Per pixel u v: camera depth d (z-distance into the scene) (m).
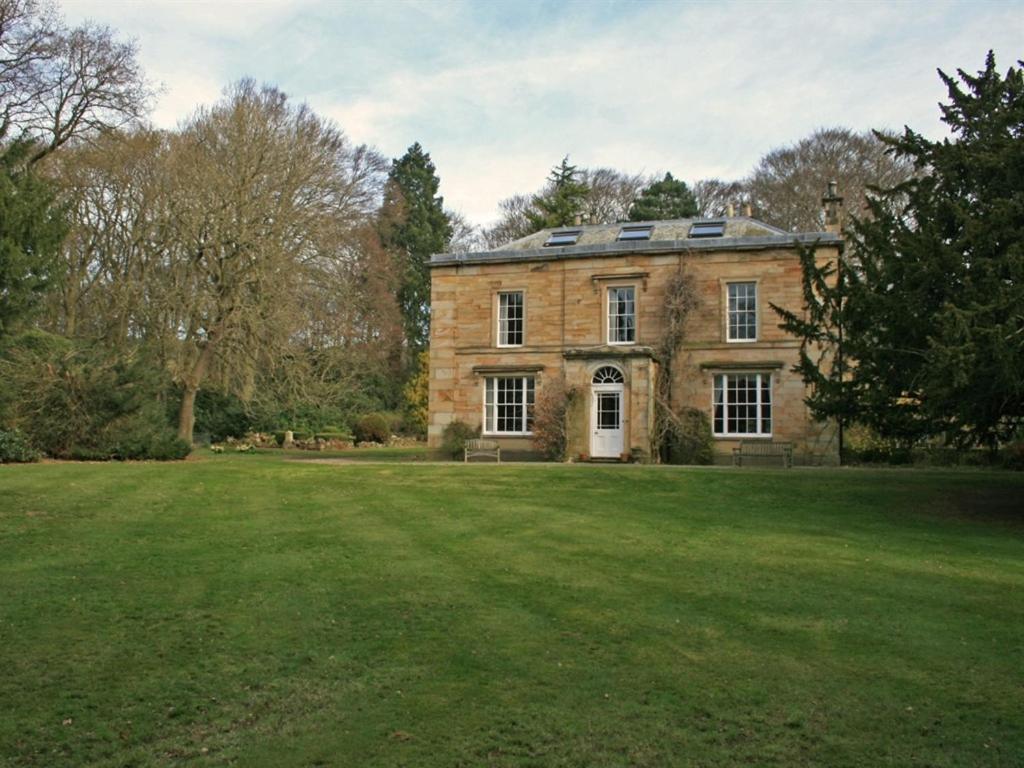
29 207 15.05
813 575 10.69
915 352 15.77
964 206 15.95
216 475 20.31
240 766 5.54
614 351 27.91
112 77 30.08
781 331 28.06
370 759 5.63
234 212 32.31
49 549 11.63
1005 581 10.46
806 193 46.34
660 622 8.52
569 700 6.56
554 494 18.12
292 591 9.62
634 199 59.28
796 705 6.49
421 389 49.88
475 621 8.51
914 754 5.70
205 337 33.66
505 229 62.28
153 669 7.18
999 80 16.38
